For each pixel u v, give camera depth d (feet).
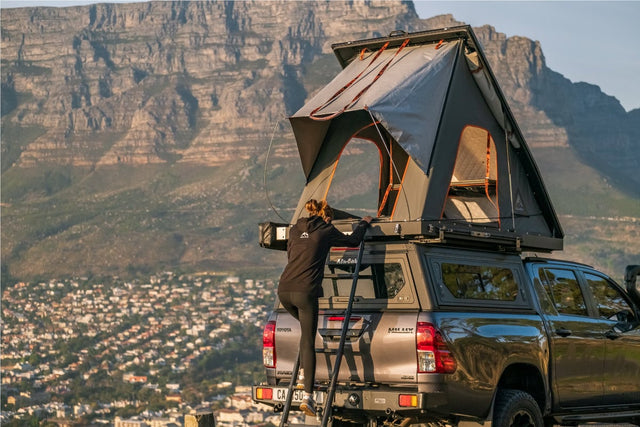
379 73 40.22
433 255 36.22
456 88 39.96
